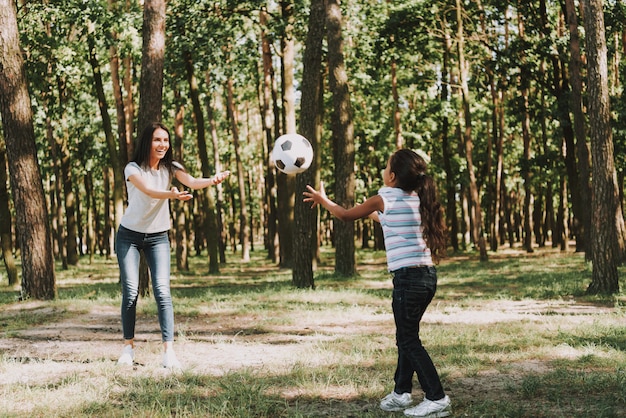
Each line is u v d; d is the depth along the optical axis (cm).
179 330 878
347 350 709
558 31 2808
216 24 2028
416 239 462
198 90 2377
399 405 475
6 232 1720
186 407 465
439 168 3369
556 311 1054
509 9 2959
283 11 2236
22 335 858
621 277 1585
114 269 2733
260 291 1416
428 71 3044
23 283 1261
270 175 2975
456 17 2688
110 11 1969
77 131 2902
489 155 3391
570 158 2642
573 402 488
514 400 498
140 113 1264
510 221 3800
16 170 1242
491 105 3216
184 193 571
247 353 708
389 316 1021
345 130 1880
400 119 3075
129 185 602
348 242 1927
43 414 461
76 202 4266
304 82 1528
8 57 1225
